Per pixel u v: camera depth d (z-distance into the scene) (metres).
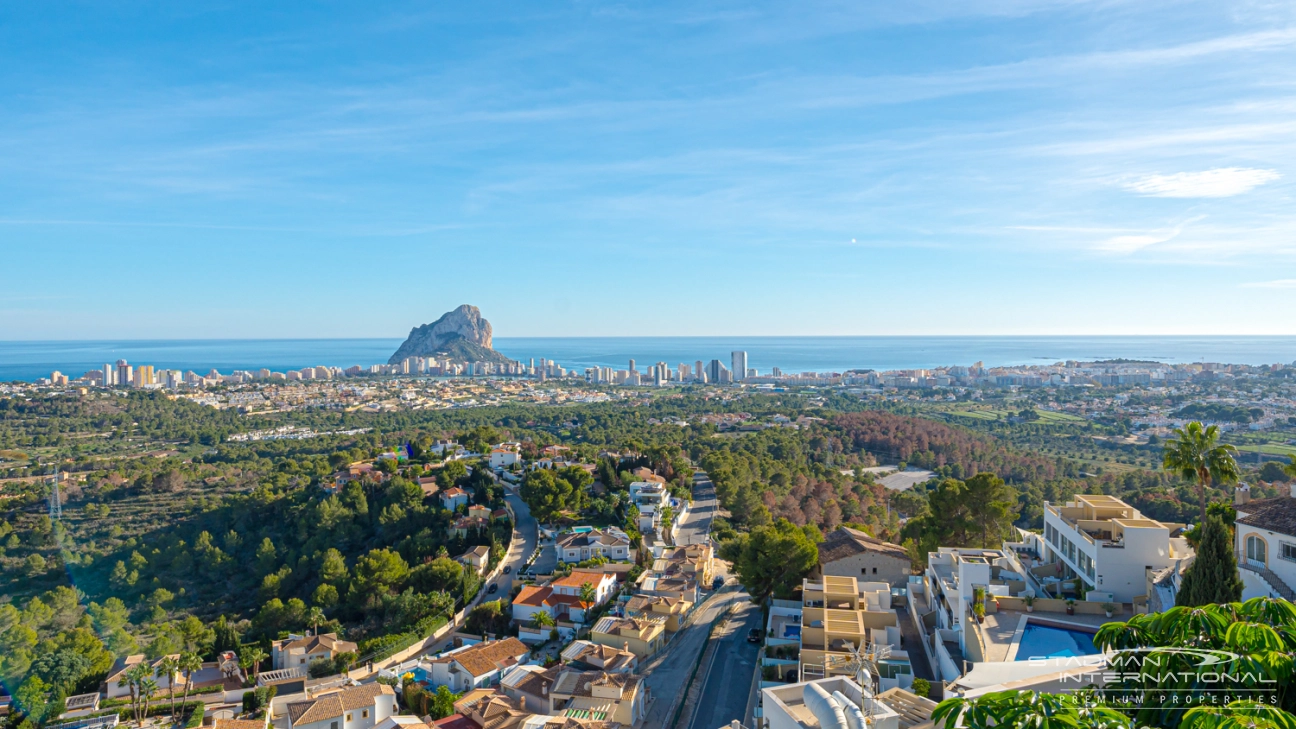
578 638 74.31
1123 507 54.03
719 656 63.50
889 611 51.75
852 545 68.44
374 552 98.31
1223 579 34.53
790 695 24.58
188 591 105.56
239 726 56.56
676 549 100.44
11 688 63.72
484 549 106.31
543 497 124.12
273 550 114.44
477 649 69.25
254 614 98.25
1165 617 16.95
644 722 53.72
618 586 91.31
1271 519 40.72
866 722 21.48
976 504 69.69
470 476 148.88
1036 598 45.28
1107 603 44.19
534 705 58.81
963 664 39.78
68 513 107.06
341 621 93.75
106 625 78.25
